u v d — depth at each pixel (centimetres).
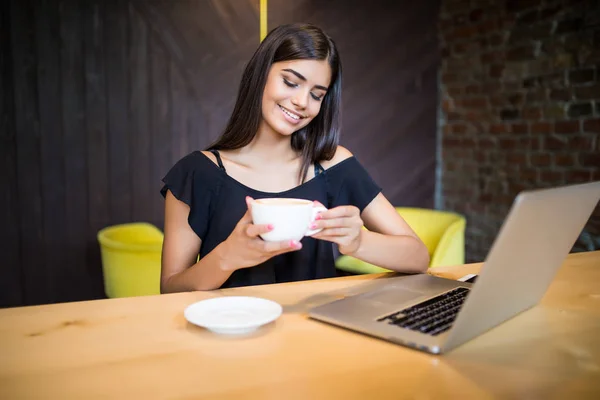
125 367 75
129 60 284
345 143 343
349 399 67
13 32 262
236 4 302
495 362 79
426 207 375
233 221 138
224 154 147
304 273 144
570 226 94
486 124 331
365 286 117
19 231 274
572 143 278
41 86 270
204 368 75
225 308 94
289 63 128
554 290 114
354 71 339
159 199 300
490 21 322
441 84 365
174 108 296
